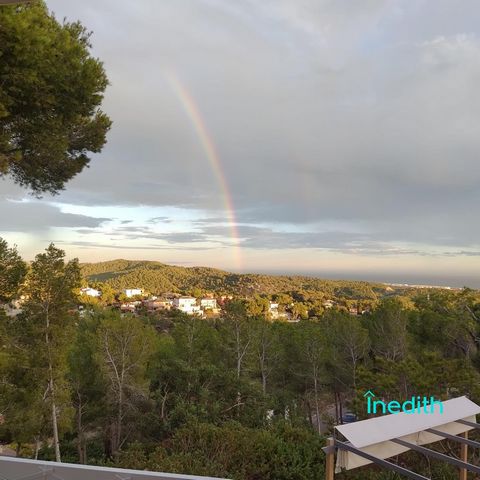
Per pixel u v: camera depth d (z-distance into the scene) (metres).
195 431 7.03
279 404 21.20
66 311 14.57
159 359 21.08
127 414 17.66
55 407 14.64
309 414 23.55
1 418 13.98
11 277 12.13
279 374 25.23
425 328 19.91
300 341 23.22
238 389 15.76
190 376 16.27
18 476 2.11
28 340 13.88
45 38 5.49
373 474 5.91
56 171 7.95
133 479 1.96
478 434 6.64
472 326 17.95
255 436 6.88
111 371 18.45
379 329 21.00
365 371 8.52
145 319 34.69
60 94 6.38
